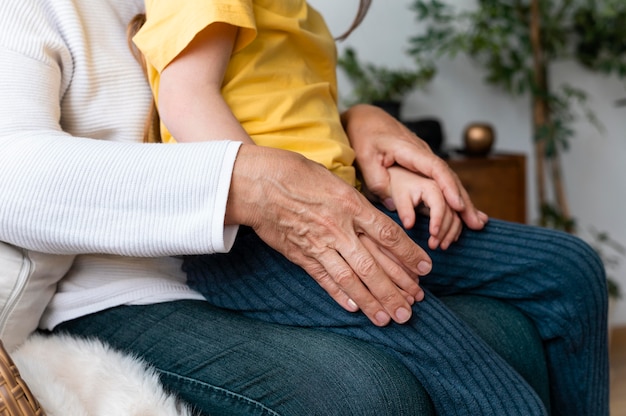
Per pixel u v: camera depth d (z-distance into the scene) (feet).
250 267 2.85
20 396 2.08
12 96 2.64
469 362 2.66
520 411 2.60
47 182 2.46
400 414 2.42
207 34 2.77
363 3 3.89
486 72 8.21
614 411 6.23
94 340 2.77
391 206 3.43
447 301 3.34
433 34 7.50
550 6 8.16
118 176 2.46
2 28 2.73
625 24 8.04
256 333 2.73
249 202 2.51
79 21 2.93
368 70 7.52
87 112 2.97
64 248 2.57
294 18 3.27
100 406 2.37
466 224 3.37
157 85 2.91
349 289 2.60
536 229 3.43
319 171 2.64
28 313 2.76
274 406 2.41
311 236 2.60
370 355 2.57
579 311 3.29
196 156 2.49
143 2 3.25
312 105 3.20
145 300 2.96
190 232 2.45
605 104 8.70
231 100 2.97
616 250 8.82
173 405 2.46
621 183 8.89
